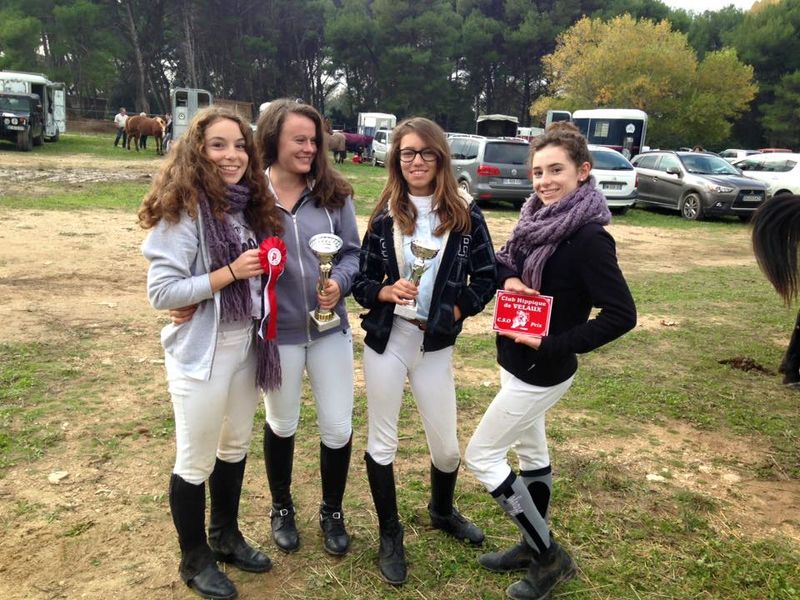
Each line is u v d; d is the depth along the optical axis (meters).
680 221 15.66
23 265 7.77
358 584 2.75
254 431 4.02
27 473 3.45
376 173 24.86
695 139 42.09
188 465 2.52
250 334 2.54
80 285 7.11
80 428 3.95
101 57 46.94
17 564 2.76
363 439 4.05
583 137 2.47
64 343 5.32
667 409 4.70
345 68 54.72
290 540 2.94
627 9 53.56
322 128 2.69
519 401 2.52
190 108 26.39
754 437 4.32
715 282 9.22
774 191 15.74
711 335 6.59
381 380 2.71
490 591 2.74
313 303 2.73
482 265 2.72
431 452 2.96
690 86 40.78
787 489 3.70
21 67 43.47
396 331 2.69
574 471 3.74
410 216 2.66
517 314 2.43
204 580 2.61
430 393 2.77
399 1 50.22
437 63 51.47
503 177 15.59
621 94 39.91
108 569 2.77
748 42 51.44
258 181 2.49
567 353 2.38
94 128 45.75
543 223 2.43
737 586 2.84
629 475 3.74
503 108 59.69
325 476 2.93
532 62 54.66
